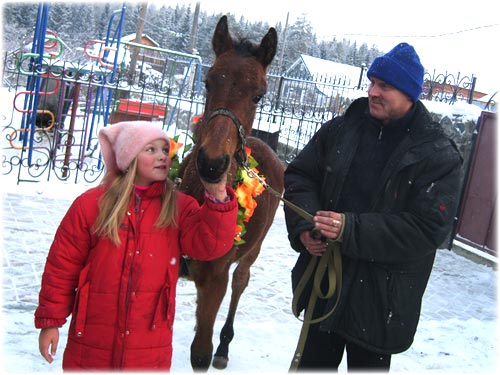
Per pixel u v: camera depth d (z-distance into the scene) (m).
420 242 2.24
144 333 2.11
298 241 2.54
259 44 2.73
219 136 2.26
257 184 2.71
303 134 12.31
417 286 2.38
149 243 2.12
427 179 2.27
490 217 7.68
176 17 40.91
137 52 19.98
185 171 2.87
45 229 5.75
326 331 2.51
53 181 7.76
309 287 2.61
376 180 2.39
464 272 7.15
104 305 2.07
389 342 2.34
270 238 7.30
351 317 2.36
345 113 2.58
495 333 4.86
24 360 3.11
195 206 2.31
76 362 2.09
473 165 7.99
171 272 2.18
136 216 2.13
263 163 3.85
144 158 2.09
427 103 8.55
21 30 20.08
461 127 8.06
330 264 2.42
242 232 2.69
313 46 40.88
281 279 5.71
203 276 2.77
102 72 8.69
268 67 2.78
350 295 2.38
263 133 10.27
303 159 2.71
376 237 2.24
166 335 2.18
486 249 7.71
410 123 2.37
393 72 2.26
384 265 2.34
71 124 7.89
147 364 2.12
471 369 3.93
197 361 2.85
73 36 27.92
